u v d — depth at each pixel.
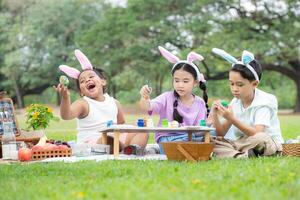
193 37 28.44
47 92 45.59
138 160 5.58
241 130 5.94
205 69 30.56
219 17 27.36
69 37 36.31
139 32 28.91
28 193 3.79
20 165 5.38
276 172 4.46
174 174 4.42
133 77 31.06
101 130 6.46
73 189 3.90
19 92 39.09
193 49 26.81
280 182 4.06
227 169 4.64
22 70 36.84
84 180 4.30
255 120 6.14
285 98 40.88
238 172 4.46
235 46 25.95
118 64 30.34
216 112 6.10
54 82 37.09
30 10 36.03
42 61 36.19
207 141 5.87
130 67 30.83
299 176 4.30
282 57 27.94
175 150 5.47
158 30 28.67
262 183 4.00
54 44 35.12
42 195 3.71
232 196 3.50
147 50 28.48
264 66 29.23
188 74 6.53
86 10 36.41
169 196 3.48
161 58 28.41
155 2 27.97
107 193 3.65
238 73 6.10
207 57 26.91
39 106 7.13
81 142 6.88
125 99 39.34
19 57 34.91
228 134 6.40
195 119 6.60
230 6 27.36
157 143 6.80
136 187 3.82
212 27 27.20
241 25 27.09
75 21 35.69
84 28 35.78
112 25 29.41
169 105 6.61
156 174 4.46
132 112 32.38
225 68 29.83
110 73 30.84
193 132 6.12
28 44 36.00
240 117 6.27
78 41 30.53
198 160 5.43
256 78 6.12
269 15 27.48
